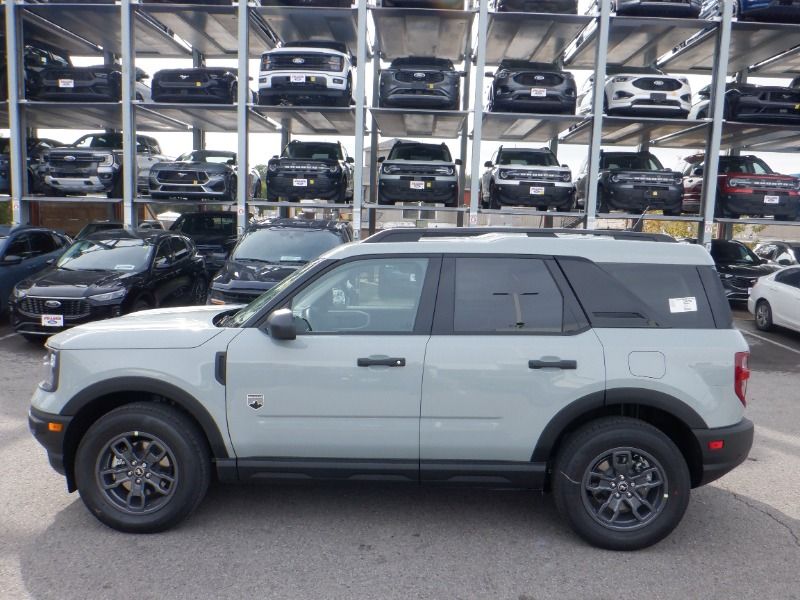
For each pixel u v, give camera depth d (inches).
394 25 613.6
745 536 158.1
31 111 664.4
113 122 754.8
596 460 146.6
